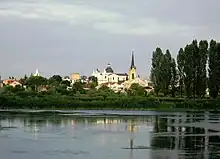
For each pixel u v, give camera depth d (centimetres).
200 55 17625
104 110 18488
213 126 9694
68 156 5191
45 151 5581
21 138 7112
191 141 6638
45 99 18862
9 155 5250
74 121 11338
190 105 18400
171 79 19162
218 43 17538
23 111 16438
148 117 13375
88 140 6875
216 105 18062
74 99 19175
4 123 10369
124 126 9888
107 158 5031
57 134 7856
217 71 17388
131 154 5316
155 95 19612
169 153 5362
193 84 17725
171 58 19350
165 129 8988
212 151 5512
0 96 18550
